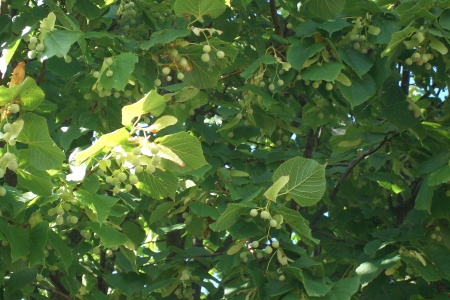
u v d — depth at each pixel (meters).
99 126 4.43
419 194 4.00
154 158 2.86
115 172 3.07
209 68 4.06
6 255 3.55
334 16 4.12
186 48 3.97
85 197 3.07
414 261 3.82
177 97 4.28
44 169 2.94
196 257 4.58
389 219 5.17
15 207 3.21
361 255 4.27
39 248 3.11
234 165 4.82
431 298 4.38
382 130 4.80
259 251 3.86
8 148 2.84
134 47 4.00
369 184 5.65
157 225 5.45
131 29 4.64
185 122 4.84
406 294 4.50
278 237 3.54
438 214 4.23
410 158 4.83
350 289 3.27
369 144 4.85
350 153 5.10
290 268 3.26
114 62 3.55
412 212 4.63
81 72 4.40
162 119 2.84
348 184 5.34
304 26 4.11
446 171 3.75
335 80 4.04
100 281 5.36
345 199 5.55
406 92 6.02
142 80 3.87
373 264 3.87
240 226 3.47
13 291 3.74
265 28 5.48
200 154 2.95
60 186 3.31
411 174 4.82
